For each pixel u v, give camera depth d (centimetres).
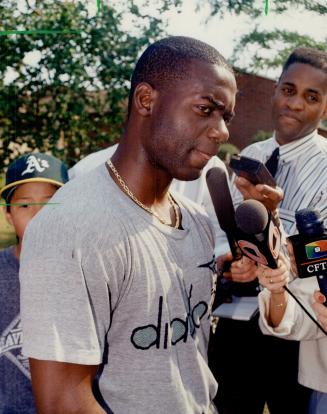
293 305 170
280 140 241
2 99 349
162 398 117
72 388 104
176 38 117
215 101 112
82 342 104
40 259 104
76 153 385
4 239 234
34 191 182
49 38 334
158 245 117
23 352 106
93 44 334
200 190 227
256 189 150
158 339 116
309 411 186
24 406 164
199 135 113
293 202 231
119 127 387
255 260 145
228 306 209
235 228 152
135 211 116
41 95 356
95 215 108
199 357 129
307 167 231
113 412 115
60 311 102
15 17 324
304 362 180
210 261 135
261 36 267
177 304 120
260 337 238
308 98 231
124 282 111
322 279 147
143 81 116
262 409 250
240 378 244
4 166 363
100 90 369
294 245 147
